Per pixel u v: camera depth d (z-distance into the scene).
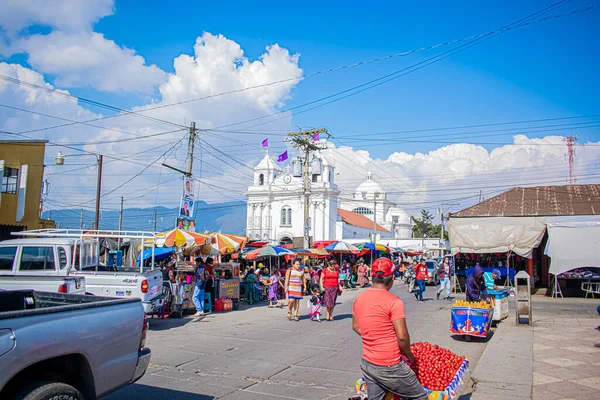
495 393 6.83
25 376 4.31
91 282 11.87
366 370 4.44
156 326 13.14
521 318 14.18
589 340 10.70
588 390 6.94
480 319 11.03
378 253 43.78
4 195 21.08
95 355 4.59
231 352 9.55
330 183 68.31
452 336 11.93
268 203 70.38
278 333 11.95
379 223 89.31
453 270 26.23
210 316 15.40
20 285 9.70
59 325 4.25
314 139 35.12
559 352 9.46
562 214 26.14
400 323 4.31
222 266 18.89
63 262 11.86
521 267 27.98
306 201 35.56
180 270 16.58
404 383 4.32
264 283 21.53
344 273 29.59
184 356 9.16
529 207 27.50
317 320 14.33
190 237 15.69
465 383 7.59
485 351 9.59
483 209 28.09
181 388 7.02
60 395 4.15
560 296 23.25
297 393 6.82
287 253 24.77
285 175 69.81
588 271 23.50
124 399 6.48
